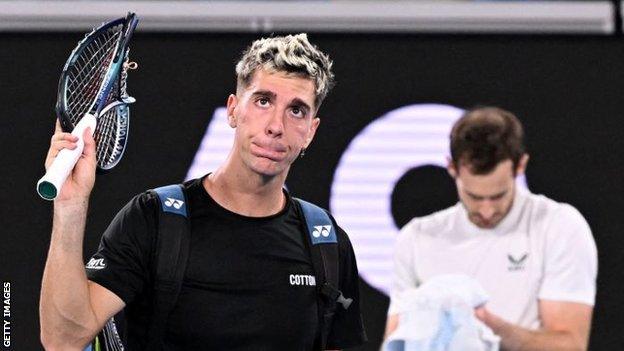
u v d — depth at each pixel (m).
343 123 15.90
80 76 10.56
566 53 15.99
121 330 10.21
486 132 15.73
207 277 9.81
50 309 9.23
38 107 15.84
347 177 15.90
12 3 16.06
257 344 9.94
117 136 10.29
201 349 9.85
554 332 15.55
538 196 15.84
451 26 16.53
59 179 8.62
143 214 9.80
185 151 15.85
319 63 9.95
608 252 15.80
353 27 16.45
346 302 10.41
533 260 15.66
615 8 16.47
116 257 9.65
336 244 10.53
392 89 15.95
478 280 15.66
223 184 10.12
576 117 15.93
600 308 15.76
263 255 10.05
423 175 15.89
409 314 15.64
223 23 16.36
